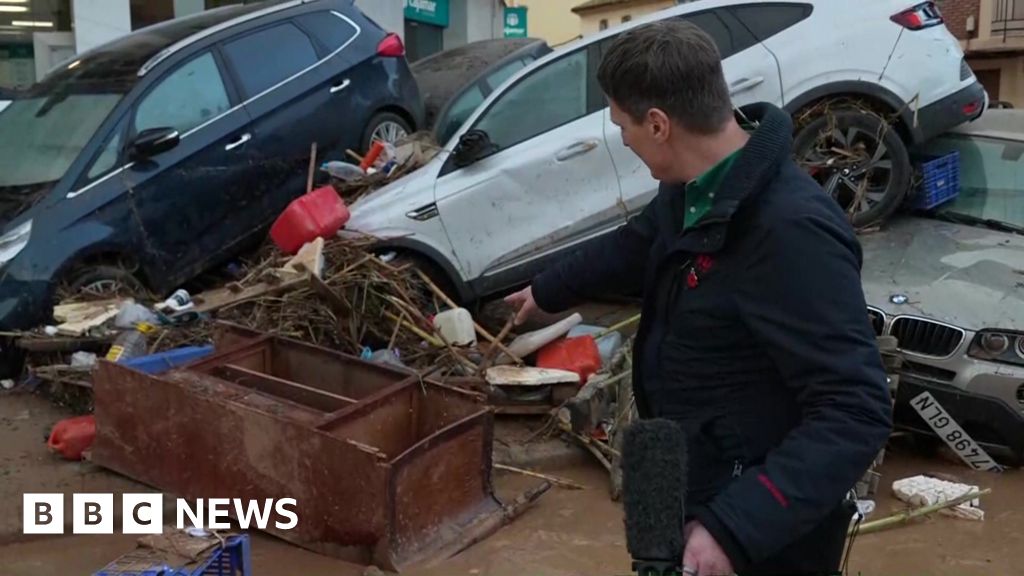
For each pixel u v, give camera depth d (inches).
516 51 388.8
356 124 303.6
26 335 230.5
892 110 259.0
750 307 73.7
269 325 229.8
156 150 256.2
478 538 170.9
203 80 274.4
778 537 67.3
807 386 71.1
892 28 261.3
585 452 207.8
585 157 260.4
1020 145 261.3
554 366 224.5
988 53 1209.4
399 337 236.1
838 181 255.8
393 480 157.4
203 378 183.6
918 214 265.1
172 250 261.4
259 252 277.4
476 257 258.8
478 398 177.2
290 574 158.1
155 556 130.1
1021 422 192.7
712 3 268.1
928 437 212.5
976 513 181.0
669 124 75.3
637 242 95.3
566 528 177.6
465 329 233.9
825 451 67.7
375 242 250.2
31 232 239.8
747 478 69.1
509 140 264.7
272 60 290.4
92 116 261.7
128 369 185.8
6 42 439.5
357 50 309.4
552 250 261.7
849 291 71.2
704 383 78.2
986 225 253.4
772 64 256.8
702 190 76.9
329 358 195.8
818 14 262.5
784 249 72.0
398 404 179.6
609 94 77.7
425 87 374.0
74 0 433.1
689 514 74.4
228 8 319.6
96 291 247.3
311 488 164.1
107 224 248.4
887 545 171.5
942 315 197.6
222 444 173.9
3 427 215.2
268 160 279.3
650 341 83.4
